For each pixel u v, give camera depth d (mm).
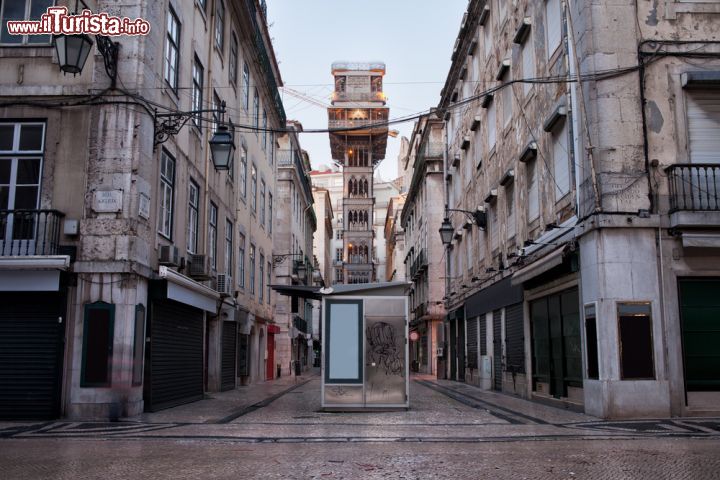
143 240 13203
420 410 14430
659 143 12852
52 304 12453
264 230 31750
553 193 15680
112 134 13008
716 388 12273
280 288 14609
